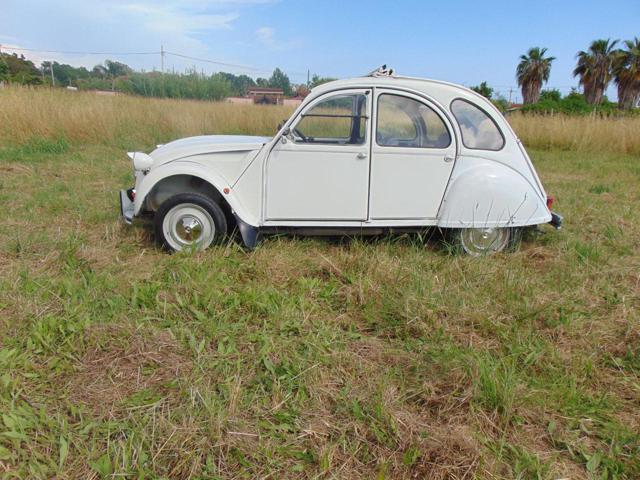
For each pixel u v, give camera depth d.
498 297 3.45
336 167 3.95
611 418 2.31
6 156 8.25
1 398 2.13
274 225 4.06
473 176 4.09
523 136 14.56
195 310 3.02
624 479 1.97
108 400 2.23
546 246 4.71
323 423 2.16
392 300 3.25
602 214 5.88
